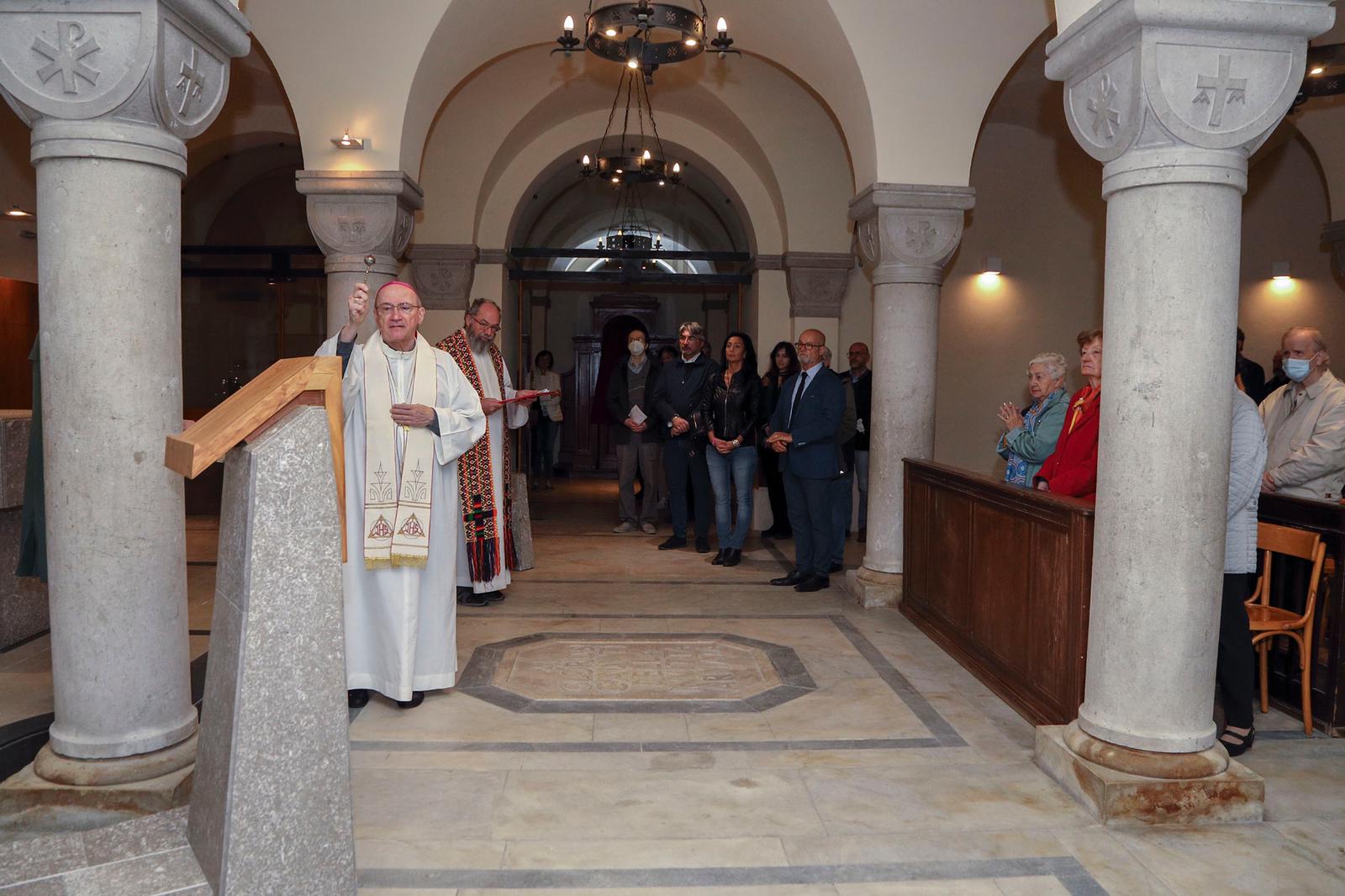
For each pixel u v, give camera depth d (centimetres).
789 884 294
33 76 305
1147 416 338
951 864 306
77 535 321
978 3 611
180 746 338
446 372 451
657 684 488
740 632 588
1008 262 1085
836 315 1038
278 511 214
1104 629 355
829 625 606
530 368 1543
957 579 541
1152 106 321
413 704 451
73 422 319
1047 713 421
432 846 315
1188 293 330
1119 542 347
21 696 430
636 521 982
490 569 620
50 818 320
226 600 224
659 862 306
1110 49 336
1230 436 340
